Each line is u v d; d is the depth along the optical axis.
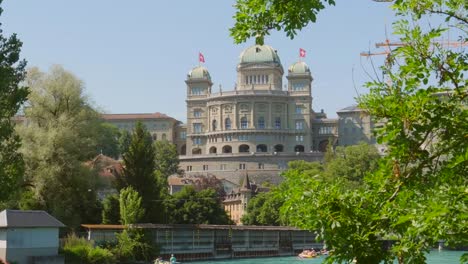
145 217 98.56
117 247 84.19
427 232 9.69
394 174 11.09
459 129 10.58
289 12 12.24
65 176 81.56
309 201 11.21
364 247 10.69
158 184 116.25
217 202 124.50
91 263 72.81
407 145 10.74
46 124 85.31
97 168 87.75
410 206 10.41
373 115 11.23
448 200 9.63
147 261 87.06
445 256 99.50
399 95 11.14
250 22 12.52
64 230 82.38
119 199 92.94
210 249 103.75
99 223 97.06
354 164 163.50
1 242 63.97
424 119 10.69
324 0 12.08
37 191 79.75
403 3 11.13
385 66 11.38
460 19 10.89
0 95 44.03
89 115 88.00
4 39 45.78
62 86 85.44
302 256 111.56
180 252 96.88
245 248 111.25
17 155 45.75
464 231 9.38
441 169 10.66
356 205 11.02
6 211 65.06
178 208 118.00
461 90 10.78
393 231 10.69
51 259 65.75
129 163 101.25
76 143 83.06
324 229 10.86
